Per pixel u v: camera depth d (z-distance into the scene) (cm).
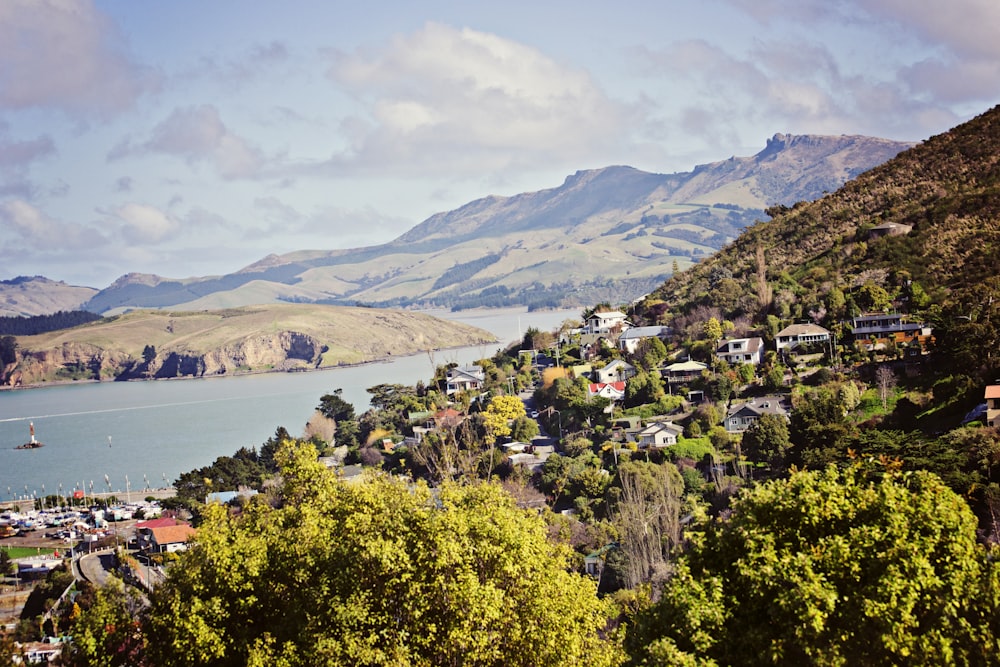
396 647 3409
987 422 7681
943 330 10475
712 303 15312
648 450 10250
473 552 3709
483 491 4169
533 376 16550
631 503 7744
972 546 3128
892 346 11075
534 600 3659
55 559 12000
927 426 8512
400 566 3556
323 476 4772
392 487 4362
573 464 10212
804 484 3375
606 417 12081
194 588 3822
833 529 3259
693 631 3027
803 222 18288
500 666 3597
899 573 2925
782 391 11075
